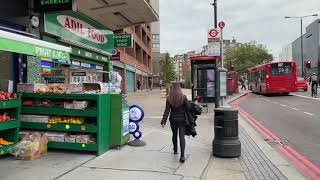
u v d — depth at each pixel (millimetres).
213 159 8711
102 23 18297
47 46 8062
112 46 19500
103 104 9109
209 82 20719
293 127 14203
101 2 14789
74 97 8977
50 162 8078
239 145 8930
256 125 15047
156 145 10227
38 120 9211
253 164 8227
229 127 8867
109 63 19422
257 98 33688
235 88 42531
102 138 9047
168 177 7047
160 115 18797
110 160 8375
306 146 10469
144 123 15258
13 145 8445
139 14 17422
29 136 8664
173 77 95750
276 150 9977
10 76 10516
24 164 7875
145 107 24188
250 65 83000
